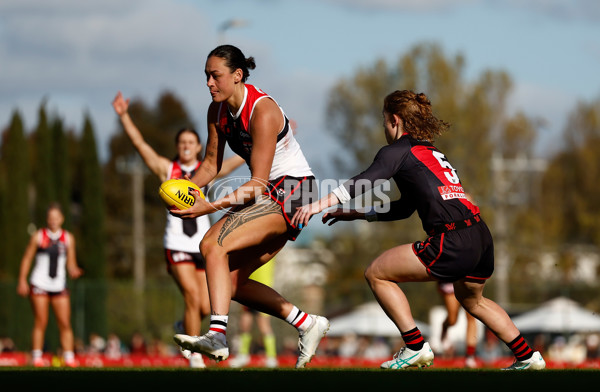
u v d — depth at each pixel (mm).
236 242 21422
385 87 148625
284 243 23172
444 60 144375
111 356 73562
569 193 187750
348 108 149625
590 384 14250
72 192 193750
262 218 21688
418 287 101188
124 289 89500
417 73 144875
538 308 83438
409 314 22578
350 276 160250
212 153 23359
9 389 13531
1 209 132125
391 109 23062
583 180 186250
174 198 21547
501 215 142500
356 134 149500
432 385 14047
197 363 31594
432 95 143875
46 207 140125
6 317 92000
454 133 141000
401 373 17859
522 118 148875
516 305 90125
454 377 16016
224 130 22547
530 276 150750
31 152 180875
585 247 182875
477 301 23344
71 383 14555
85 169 149250
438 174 21984
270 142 21703
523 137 149000
